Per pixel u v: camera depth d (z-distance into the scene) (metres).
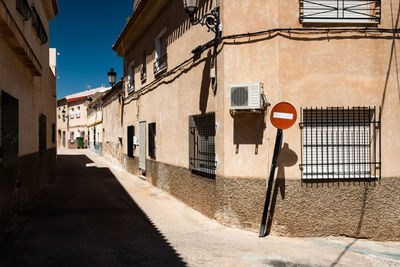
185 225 6.68
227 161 6.45
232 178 6.40
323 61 6.18
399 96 6.29
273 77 6.14
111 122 21.89
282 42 6.14
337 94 6.18
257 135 6.26
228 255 5.03
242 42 6.34
